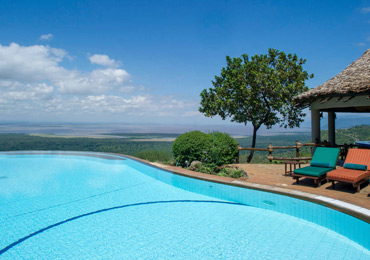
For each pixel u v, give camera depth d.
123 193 7.09
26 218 5.23
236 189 6.48
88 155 14.27
